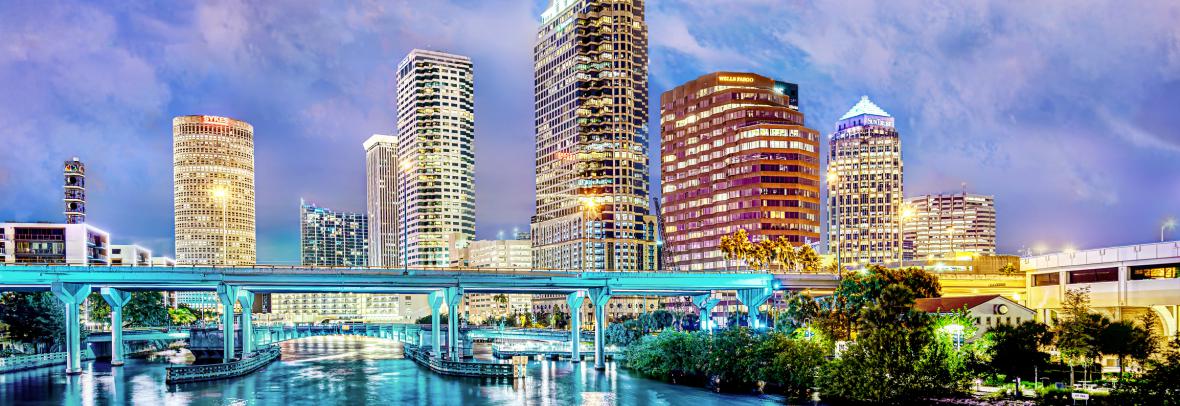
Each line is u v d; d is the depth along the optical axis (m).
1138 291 130.88
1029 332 105.75
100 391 122.75
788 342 115.19
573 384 126.00
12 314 183.00
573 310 158.88
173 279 138.38
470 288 151.75
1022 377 101.19
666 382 127.25
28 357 159.25
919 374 95.44
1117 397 82.75
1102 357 109.56
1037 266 155.50
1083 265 142.88
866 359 99.00
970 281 167.00
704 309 180.25
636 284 153.38
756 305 164.38
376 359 195.88
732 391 115.38
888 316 99.69
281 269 141.62
